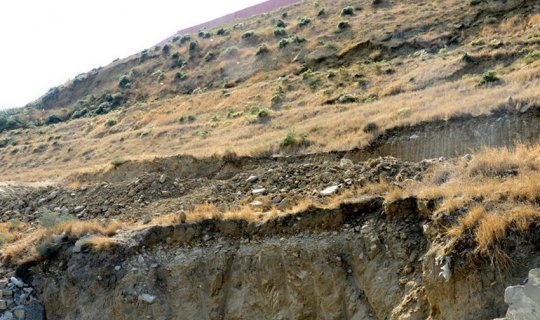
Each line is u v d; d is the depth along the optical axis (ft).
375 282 26.91
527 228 20.56
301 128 74.74
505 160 28.17
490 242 20.54
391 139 59.31
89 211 46.80
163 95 178.50
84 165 113.60
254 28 204.13
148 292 31.89
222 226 33.73
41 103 232.32
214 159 62.69
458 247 21.35
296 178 40.47
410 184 31.22
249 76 159.94
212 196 42.24
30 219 50.03
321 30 167.73
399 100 80.02
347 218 30.45
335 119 74.90
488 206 22.76
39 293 34.71
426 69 103.96
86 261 34.53
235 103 132.87
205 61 189.37
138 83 199.11
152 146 112.16
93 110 193.67
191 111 141.18
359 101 102.06
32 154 140.77
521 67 85.97
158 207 43.01
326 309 28.17
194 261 32.45
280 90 127.85
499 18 124.67
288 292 29.55
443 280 21.08
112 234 37.24
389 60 127.44
